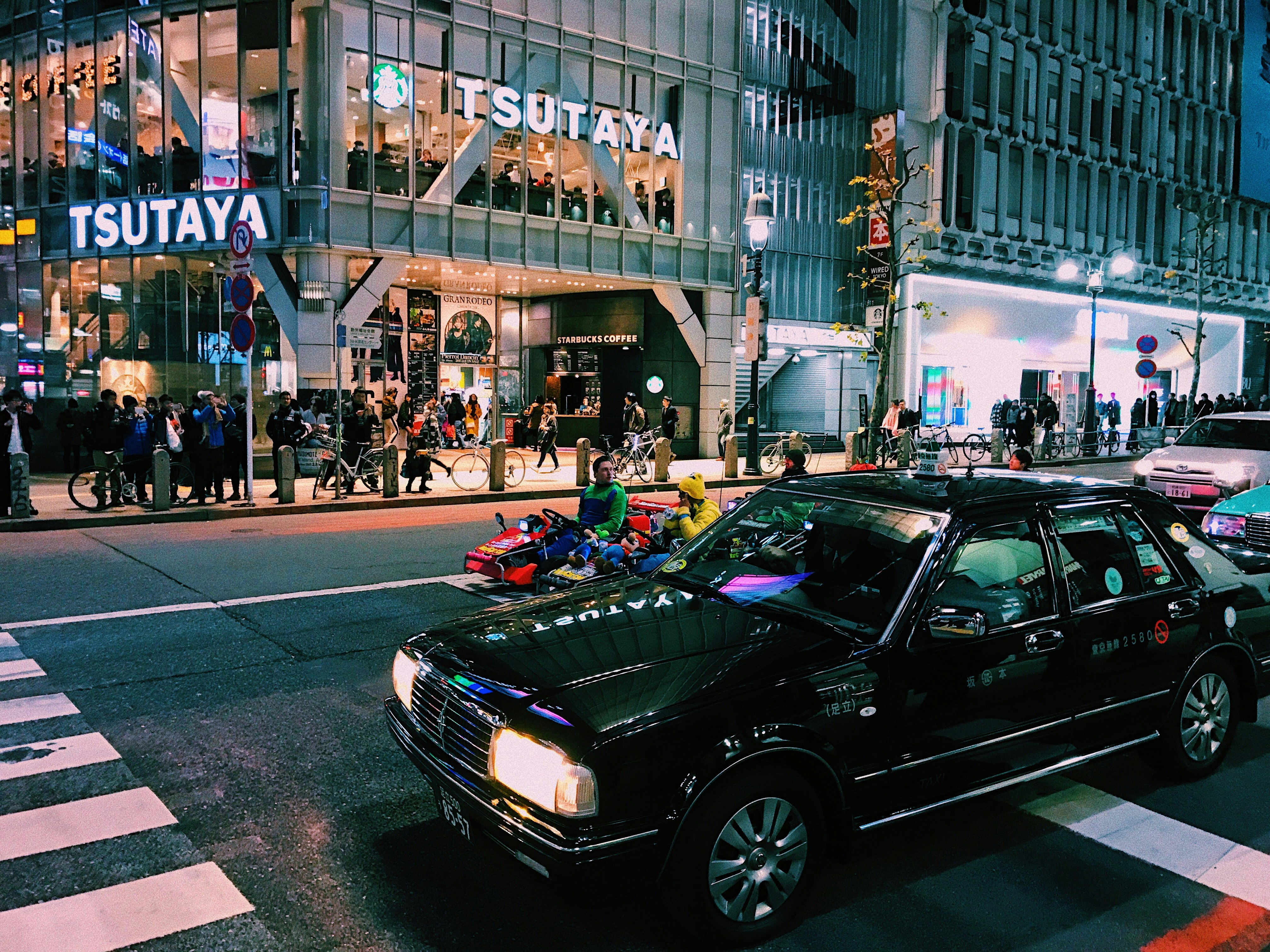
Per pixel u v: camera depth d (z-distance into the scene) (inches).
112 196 891.4
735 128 1083.9
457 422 1048.8
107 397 669.9
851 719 132.7
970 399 1293.1
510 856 123.7
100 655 264.7
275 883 143.4
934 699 141.7
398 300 1046.4
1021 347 1355.8
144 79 866.1
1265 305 1779.0
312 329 821.2
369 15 831.1
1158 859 154.8
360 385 983.6
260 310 868.0
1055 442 1056.2
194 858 151.2
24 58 927.0
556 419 904.9
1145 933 133.0
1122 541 176.7
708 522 314.7
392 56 846.5
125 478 581.6
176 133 857.5
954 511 155.6
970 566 159.9
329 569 396.5
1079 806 175.6
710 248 1068.5
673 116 1039.0
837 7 1177.4
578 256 973.2
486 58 896.3
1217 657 186.4
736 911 125.2
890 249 963.3
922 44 1212.5
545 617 154.8
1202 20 1566.2
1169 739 179.0
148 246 866.1
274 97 826.2
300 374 824.3
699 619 149.0
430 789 179.2
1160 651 174.1
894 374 1219.2
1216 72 1619.1
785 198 1145.4
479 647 143.7
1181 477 481.1
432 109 877.2
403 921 133.0
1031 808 174.4
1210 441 508.4
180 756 194.2
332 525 533.3
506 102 907.4
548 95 937.5
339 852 153.9
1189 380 1701.5
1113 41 1422.2
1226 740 190.9
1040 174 1343.5
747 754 121.2
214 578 375.2
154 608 322.7
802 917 135.1
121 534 494.0
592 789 114.7
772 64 1123.3
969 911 137.7
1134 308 1525.6
